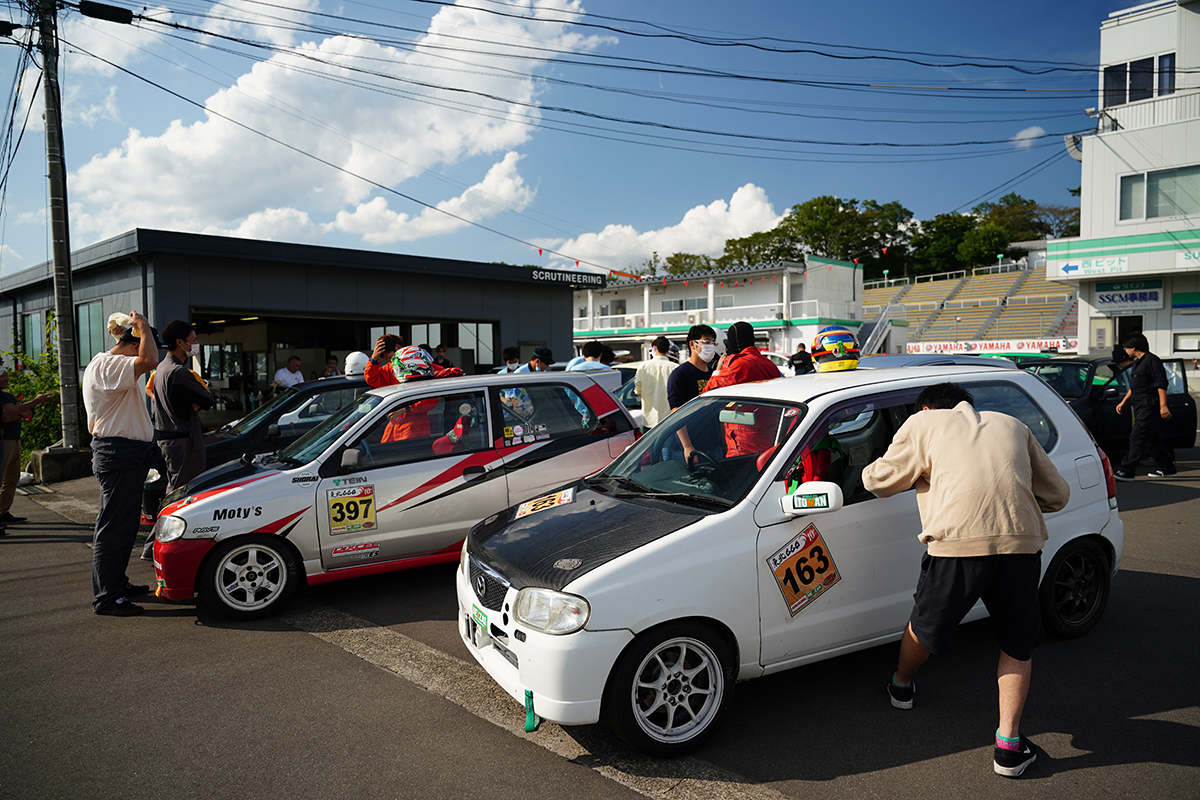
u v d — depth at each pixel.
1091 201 23.48
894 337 39.84
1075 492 3.99
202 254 13.04
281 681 3.90
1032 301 43.28
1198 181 21.41
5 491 7.66
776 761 3.00
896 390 3.77
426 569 5.93
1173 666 3.78
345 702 3.64
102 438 4.93
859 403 3.65
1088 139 23.38
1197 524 6.68
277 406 7.32
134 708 3.61
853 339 5.48
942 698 3.51
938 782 2.83
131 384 4.95
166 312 13.02
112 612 4.94
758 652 3.19
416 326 18.98
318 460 4.98
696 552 3.07
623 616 2.89
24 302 19.11
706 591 3.04
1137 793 2.72
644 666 2.96
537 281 18.31
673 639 3.00
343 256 14.77
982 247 68.00
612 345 43.06
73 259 14.49
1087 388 9.47
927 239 73.94
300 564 4.92
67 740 3.30
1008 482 2.88
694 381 6.25
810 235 68.12
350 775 2.97
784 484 3.34
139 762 3.11
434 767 3.02
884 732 3.21
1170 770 2.87
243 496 4.75
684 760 3.03
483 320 17.81
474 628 3.48
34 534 7.43
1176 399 9.59
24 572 6.08
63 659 4.23
